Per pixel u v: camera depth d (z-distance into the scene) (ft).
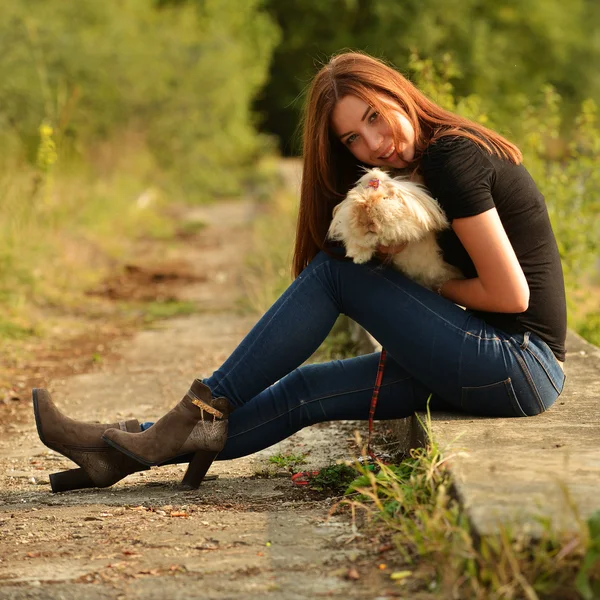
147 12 139.95
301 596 15.44
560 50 213.25
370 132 20.63
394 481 19.39
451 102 43.78
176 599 15.57
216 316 50.96
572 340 30.81
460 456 18.66
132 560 17.48
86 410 32.40
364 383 21.91
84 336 46.19
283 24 216.74
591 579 14.55
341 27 212.43
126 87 115.14
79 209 78.02
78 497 22.36
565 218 44.09
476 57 195.31
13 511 21.49
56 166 75.97
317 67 23.97
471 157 19.57
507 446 19.31
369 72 20.70
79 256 65.72
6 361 40.24
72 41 95.55
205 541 18.31
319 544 17.76
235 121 154.30
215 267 69.10
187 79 134.82
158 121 127.24
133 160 118.32
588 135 45.19
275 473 23.76
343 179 22.27
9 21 84.33
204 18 165.27
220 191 136.36
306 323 20.97
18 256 55.36
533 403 21.15
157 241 83.30
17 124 74.49
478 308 20.51
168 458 21.59
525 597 14.48
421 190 19.97
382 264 20.75
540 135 45.75
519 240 20.49
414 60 45.62
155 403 32.99
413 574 15.76
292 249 25.02
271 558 17.17
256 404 21.86
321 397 21.88
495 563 14.73
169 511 20.58
